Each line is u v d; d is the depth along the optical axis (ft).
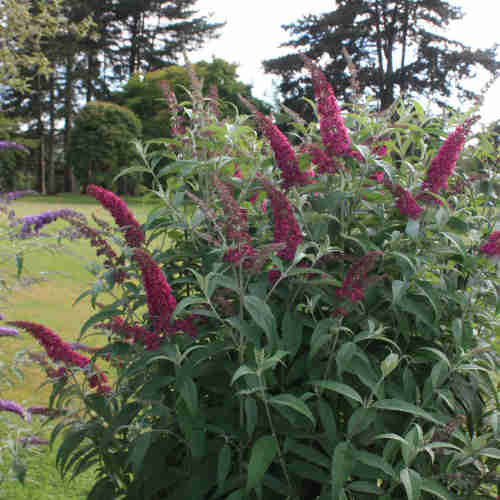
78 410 7.78
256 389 5.66
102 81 140.56
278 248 5.84
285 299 7.04
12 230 7.63
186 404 6.58
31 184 152.66
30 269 26.12
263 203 8.52
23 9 17.72
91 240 7.17
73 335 18.15
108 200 7.37
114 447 7.65
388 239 7.66
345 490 5.96
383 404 5.80
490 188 8.71
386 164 7.73
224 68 109.29
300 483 6.70
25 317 19.89
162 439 7.35
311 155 7.57
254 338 6.17
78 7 130.62
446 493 5.76
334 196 7.31
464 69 97.30
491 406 8.45
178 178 8.75
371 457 5.62
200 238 8.23
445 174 7.16
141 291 7.69
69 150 109.91
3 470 9.95
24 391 13.62
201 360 6.27
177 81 107.55
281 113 9.09
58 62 124.88
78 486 10.47
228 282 6.19
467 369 7.02
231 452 6.61
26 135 128.98
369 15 111.86
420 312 6.96
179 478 6.95
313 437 6.25
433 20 108.06
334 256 7.35
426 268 7.02
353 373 6.55
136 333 6.58
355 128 8.99
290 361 6.93
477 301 8.18
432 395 6.56
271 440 5.77
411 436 5.62
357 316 6.99
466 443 6.11
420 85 102.94
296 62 104.94
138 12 142.20
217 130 7.93
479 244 7.91
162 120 108.99
